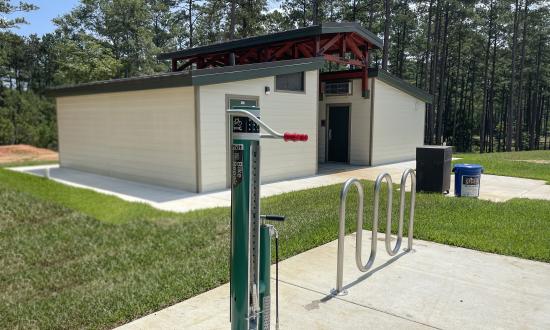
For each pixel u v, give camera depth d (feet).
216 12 97.71
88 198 24.48
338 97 44.27
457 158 50.03
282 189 29.04
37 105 79.30
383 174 13.20
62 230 18.26
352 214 20.83
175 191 28.14
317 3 102.99
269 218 8.18
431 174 26.68
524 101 149.28
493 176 34.81
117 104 33.37
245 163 7.61
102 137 35.60
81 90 36.24
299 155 34.78
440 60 115.24
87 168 38.17
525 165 41.52
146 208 22.40
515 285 12.34
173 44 114.73
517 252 15.01
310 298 11.48
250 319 7.90
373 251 13.12
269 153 32.07
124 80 30.55
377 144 43.04
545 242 16.07
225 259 14.34
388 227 14.07
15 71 118.21
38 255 15.46
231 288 7.99
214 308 10.82
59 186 28.53
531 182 31.83
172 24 112.37
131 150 32.55
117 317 10.27
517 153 62.18
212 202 24.59
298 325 10.00
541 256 14.49
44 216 20.29
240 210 7.70
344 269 13.64
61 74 80.79
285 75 32.91
